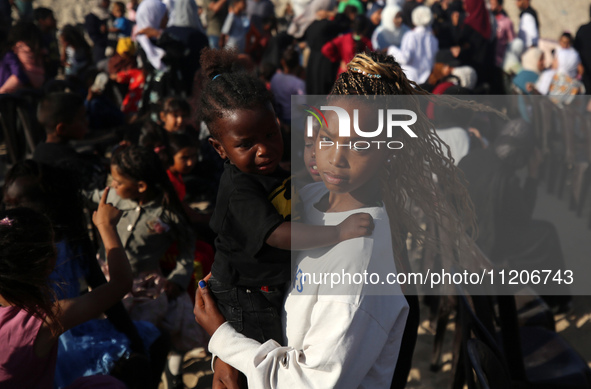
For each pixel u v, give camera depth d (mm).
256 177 1490
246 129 1425
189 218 3121
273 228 1396
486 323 2625
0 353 1821
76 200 2406
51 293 1915
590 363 3510
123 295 2170
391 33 8703
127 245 2939
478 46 7773
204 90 1515
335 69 7137
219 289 1573
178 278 3006
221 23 9477
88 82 6266
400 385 2039
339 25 7266
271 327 1513
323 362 1318
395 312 1410
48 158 3881
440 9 9781
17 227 1826
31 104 6016
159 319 2906
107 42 9742
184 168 3768
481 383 1935
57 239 2279
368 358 1358
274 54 8195
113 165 2887
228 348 1510
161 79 5637
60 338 2377
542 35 14547
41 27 8359
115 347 2389
